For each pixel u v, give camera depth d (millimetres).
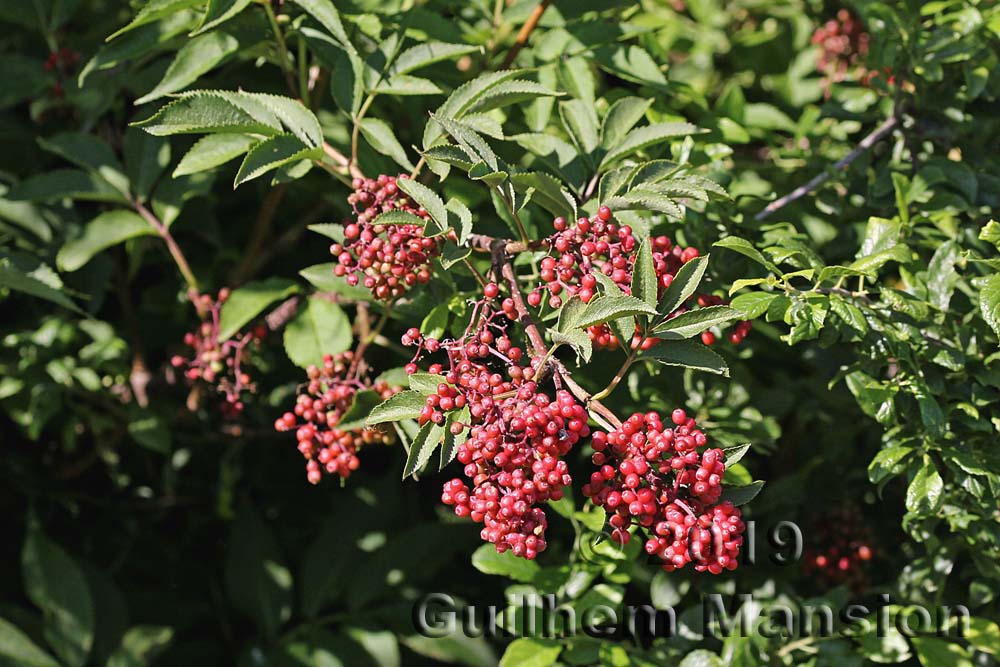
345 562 4691
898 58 3807
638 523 2490
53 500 4867
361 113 3211
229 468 4777
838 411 4117
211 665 4852
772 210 3549
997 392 3139
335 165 3330
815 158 4078
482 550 3467
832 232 3824
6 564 4977
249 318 3586
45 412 4094
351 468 3244
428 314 3279
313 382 3318
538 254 3197
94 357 4141
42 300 4383
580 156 3316
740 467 3350
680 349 2631
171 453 4820
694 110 4418
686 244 3406
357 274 3098
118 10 4539
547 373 2566
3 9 4254
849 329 3012
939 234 3494
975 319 3129
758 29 5613
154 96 3303
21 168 4453
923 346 3043
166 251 4465
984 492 3033
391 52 3293
